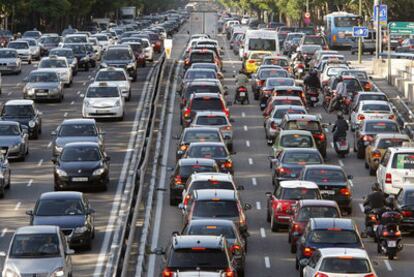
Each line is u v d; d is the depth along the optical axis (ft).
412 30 499.92
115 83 423.23
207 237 156.04
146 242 204.13
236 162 307.17
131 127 363.76
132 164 300.81
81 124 309.42
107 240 215.92
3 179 258.57
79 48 554.05
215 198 197.88
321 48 600.80
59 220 206.49
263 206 250.78
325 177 237.66
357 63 607.78
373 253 206.18
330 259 156.46
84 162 265.34
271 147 330.95
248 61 516.32
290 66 517.55
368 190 269.44
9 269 171.01
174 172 250.57
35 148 328.08
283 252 205.46
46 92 418.51
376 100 362.53
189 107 339.77
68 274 176.76
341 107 394.52
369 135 312.29
